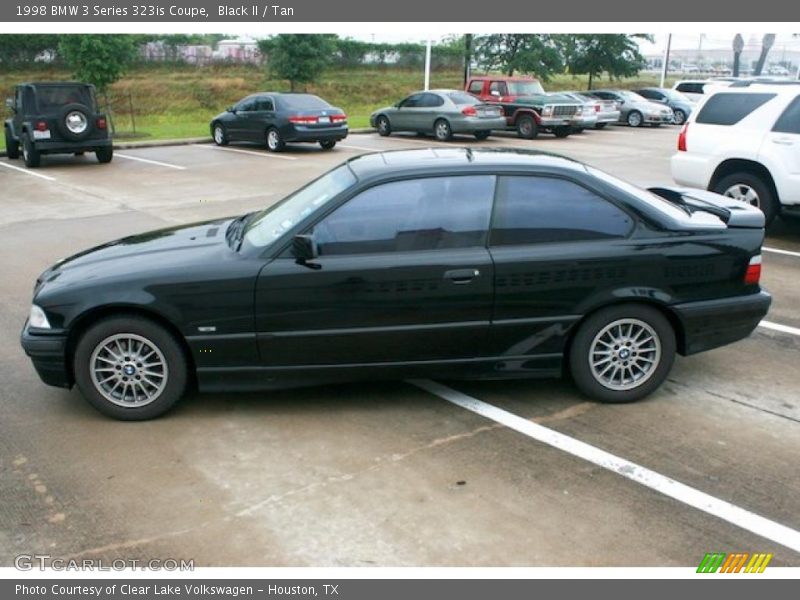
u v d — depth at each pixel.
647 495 3.65
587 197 4.44
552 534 3.36
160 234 5.12
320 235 4.32
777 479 3.78
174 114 30.72
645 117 27.30
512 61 33.47
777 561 3.20
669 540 3.33
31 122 15.49
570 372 4.62
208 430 4.34
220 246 4.55
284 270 4.24
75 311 4.23
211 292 4.22
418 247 4.33
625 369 4.60
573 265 4.36
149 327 4.30
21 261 8.24
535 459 3.99
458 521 3.46
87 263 4.57
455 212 4.36
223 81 34.03
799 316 6.21
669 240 4.44
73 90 16.16
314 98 18.62
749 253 4.55
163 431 4.33
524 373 4.57
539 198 4.41
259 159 16.98
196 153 18.25
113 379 4.39
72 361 4.41
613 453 4.05
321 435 4.27
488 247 4.35
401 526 3.43
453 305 4.34
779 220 9.95
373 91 36.91
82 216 10.80
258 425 4.40
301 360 4.40
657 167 15.52
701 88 31.81
